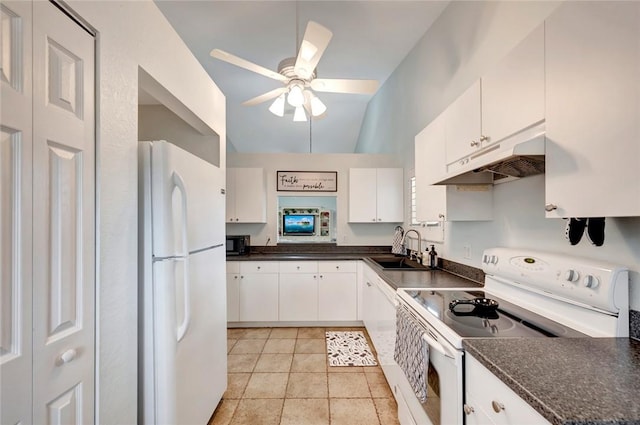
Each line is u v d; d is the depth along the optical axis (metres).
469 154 1.58
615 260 1.10
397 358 1.71
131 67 1.20
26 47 0.77
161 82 1.40
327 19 2.65
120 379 1.12
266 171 4.09
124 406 1.14
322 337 3.31
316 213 4.18
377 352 2.63
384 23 2.72
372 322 2.89
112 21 1.09
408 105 3.34
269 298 3.57
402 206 3.82
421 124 2.98
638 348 0.96
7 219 0.73
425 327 1.37
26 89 0.77
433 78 2.71
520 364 0.87
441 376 1.21
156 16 1.37
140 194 1.30
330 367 2.62
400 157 3.71
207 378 1.75
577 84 0.93
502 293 1.64
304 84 2.35
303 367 2.62
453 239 2.44
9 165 0.73
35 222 0.80
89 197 0.99
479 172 1.81
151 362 1.29
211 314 1.81
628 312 1.04
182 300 1.41
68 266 0.90
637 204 0.77
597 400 0.69
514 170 1.53
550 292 1.30
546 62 1.06
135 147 1.23
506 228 1.77
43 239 0.82
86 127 0.98
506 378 0.80
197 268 1.59
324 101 4.86
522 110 1.18
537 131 1.11
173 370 1.32
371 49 3.21
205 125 1.94
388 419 1.92
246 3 2.45
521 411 0.77
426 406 1.36
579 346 0.99
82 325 0.95
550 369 0.84
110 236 1.08
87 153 0.98
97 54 1.02
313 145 6.15
